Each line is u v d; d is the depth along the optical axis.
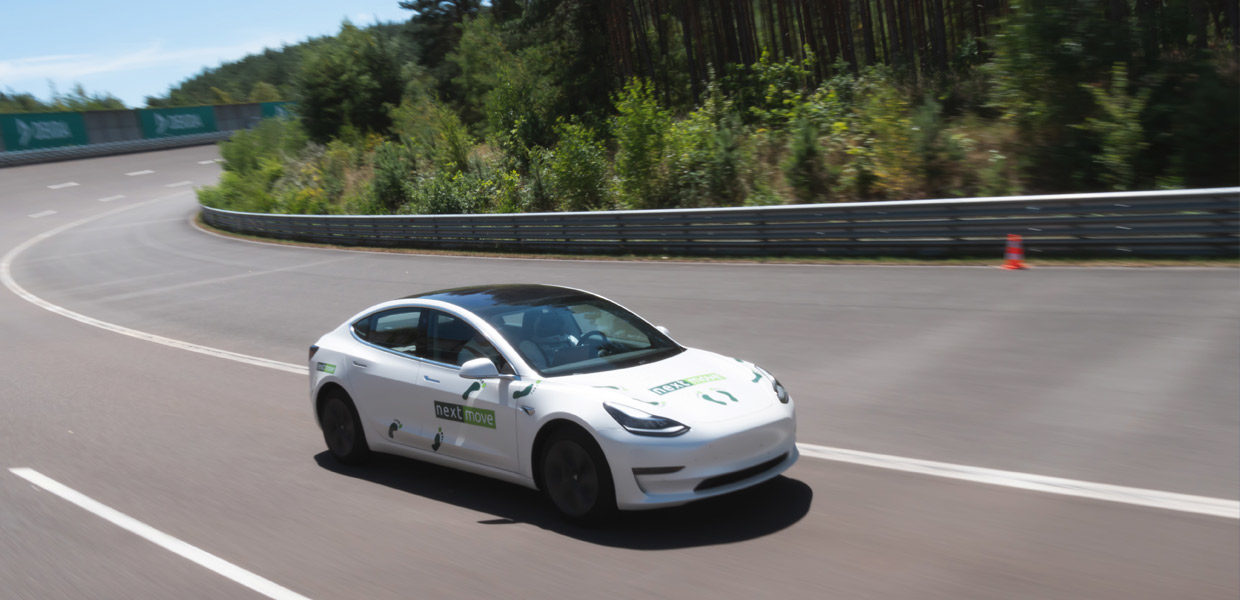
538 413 5.10
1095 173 18.56
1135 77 18.92
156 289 21.45
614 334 5.75
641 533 4.84
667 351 5.69
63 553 5.27
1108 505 4.75
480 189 32.09
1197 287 10.40
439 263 21.23
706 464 4.66
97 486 6.67
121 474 6.96
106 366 12.35
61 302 20.67
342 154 48.56
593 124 38.84
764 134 25.84
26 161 71.62
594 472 4.83
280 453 7.27
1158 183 17.31
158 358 12.68
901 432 6.43
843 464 5.81
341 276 20.47
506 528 5.10
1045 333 9.03
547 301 6.00
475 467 5.62
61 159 73.94
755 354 9.53
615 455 4.72
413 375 6.02
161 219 44.12
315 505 5.84
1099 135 18.61
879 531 4.63
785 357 9.25
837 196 21.84
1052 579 3.92
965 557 4.22
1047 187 19.06
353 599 4.29
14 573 5.01
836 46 35.91
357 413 6.57
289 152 55.72
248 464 6.99
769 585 4.08
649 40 46.56
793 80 32.12
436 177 33.44
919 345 9.11
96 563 5.05
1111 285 11.02
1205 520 4.45
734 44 40.97
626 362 5.44
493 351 5.58
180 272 24.52
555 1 43.53
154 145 81.56
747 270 15.57
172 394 10.12
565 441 4.99
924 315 10.48
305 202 40.72
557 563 4.53
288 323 14.91
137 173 67.62
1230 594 3.67
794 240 16.53
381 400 6.26
